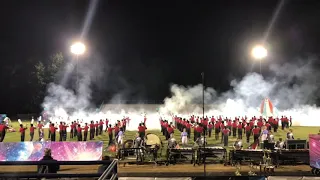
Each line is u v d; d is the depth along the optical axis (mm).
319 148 18641
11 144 20172
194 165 20969
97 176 6887
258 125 33188
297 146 21797
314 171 19016
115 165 6852
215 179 11211
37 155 20094
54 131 32125
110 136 31719
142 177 18656
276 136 36781
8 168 19484
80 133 33781
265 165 18828
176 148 21797
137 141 22484
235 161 21172
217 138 34812
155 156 21672
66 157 20219
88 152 20375
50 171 10750
